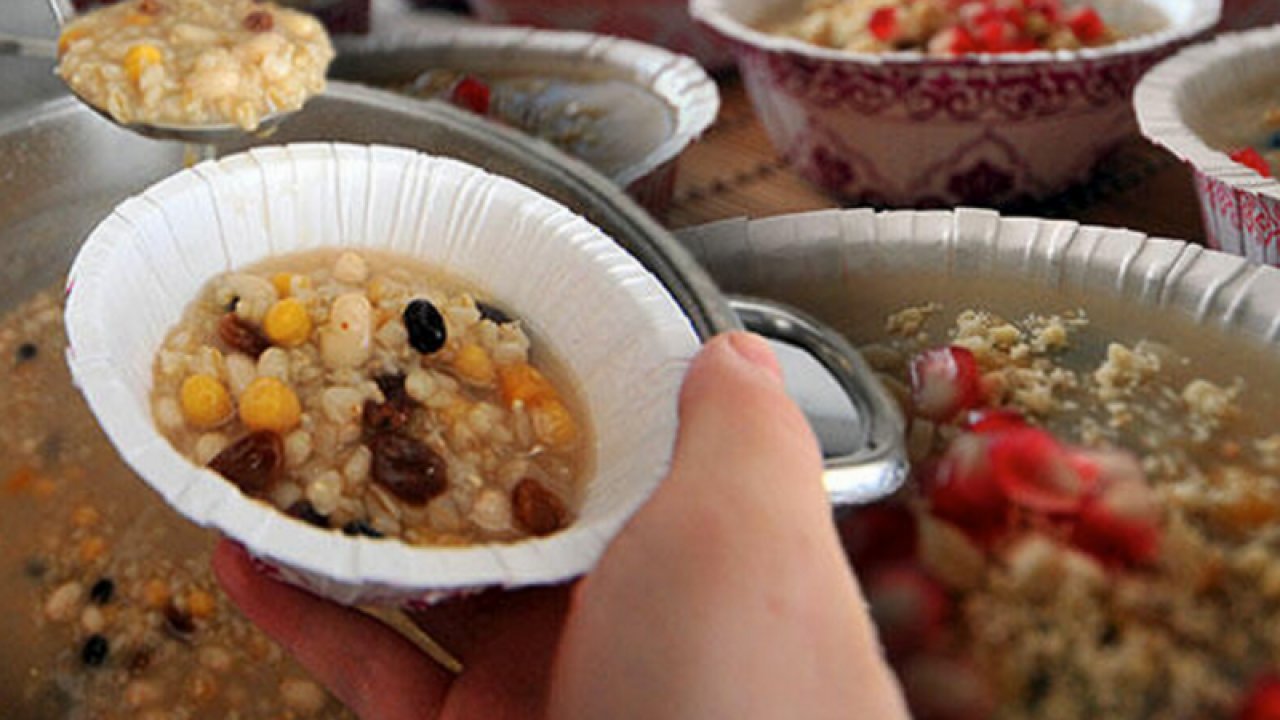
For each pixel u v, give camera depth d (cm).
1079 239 46
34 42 45
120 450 30
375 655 38
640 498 31
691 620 30
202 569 42
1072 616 34
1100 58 56
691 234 47
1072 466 37
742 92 74
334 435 34
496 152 47
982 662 34
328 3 69
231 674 40
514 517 33
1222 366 42
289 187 37
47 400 46
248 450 33
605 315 36
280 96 43
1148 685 33
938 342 44
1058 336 43
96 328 32
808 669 29
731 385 32
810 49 58
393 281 38
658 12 74
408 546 30
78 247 49
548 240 37
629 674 30
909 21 65
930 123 58
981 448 37
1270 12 74
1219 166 50
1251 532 36
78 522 43
